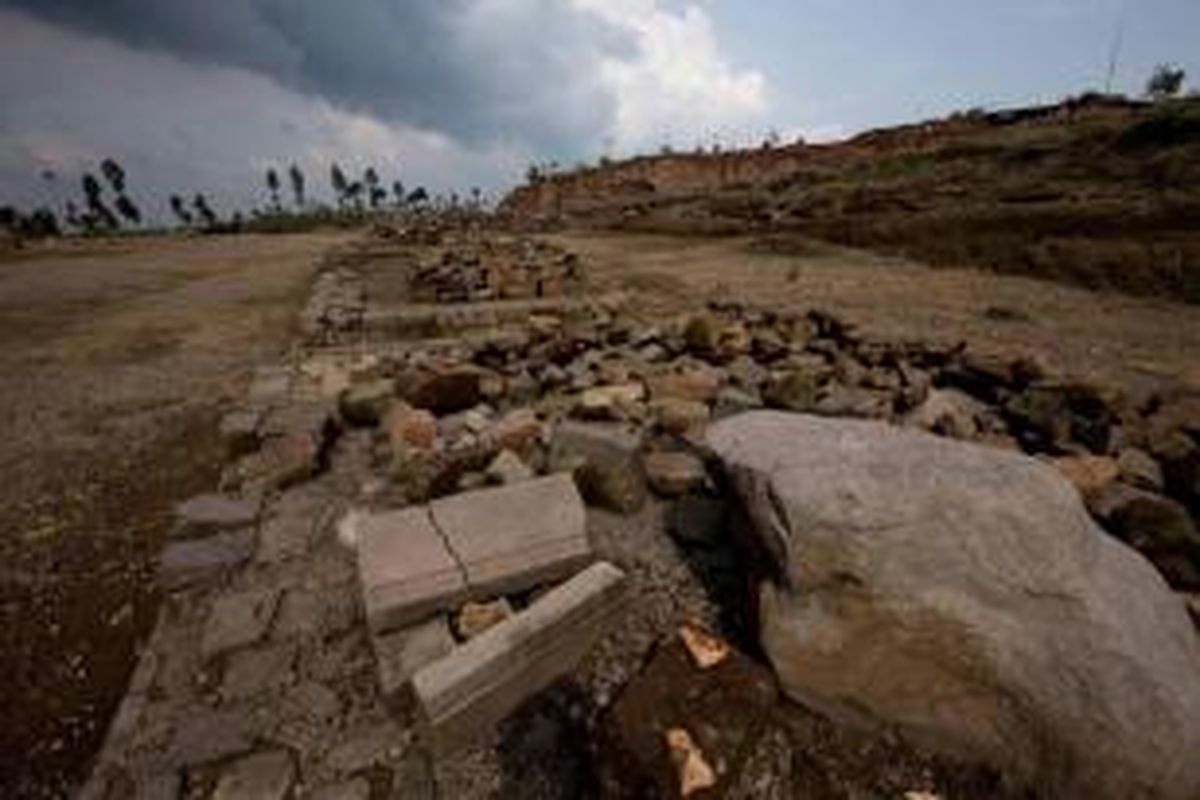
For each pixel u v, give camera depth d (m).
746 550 2.85
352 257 16.67
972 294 11.12
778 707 2.46
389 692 2.63
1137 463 3.97
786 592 2.49
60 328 9.91
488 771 2.38
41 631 3.31
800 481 2.55
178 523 3.97
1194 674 2.23
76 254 22.48
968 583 2.30
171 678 2.85
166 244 28.25
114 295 12.98
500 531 3.25
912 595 2.30
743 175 48.88
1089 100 34.31
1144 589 2.45
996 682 2.24
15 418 6.05
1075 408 4.85
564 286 12.05
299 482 4.47
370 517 3.35
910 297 10.94
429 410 5.38
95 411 6.20
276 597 3.32
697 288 12.16
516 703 2.64
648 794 2.07
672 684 2.33
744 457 2.82
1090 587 2.30
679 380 5.53
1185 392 5.54
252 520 4.01
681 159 50.44
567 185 52.31
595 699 2.64
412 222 28.75
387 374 6.55
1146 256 11.33
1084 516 2.54
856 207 20.61
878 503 2.43
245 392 6.68
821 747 2.34
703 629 2.66
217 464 5.05
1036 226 14.15
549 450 4.18
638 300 10.82
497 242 16.75
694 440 4.63
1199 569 3.08
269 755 2.46
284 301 12.01
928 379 5.66
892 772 2.29
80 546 4.00
